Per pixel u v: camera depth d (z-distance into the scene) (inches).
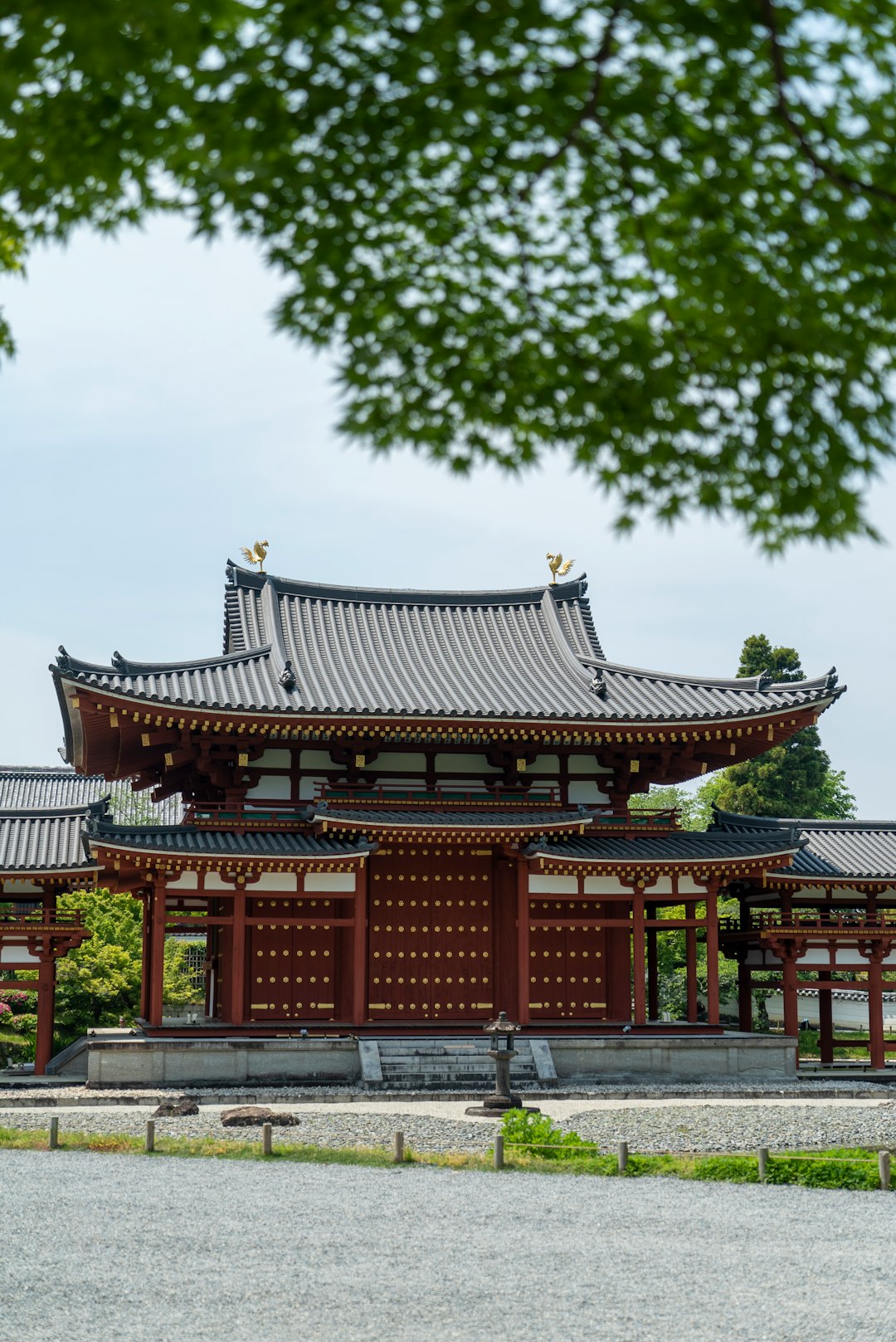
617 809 1769.2
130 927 2377.0
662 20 220.5
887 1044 1772.9
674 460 275.7
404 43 225.6
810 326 255.6
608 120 239.8
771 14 221.0
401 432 280.1
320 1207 850.8
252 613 1996.8
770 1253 745.6
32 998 2329.0
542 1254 730.2
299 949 1658.5
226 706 1589.6
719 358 263.1
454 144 246.8
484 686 1828.2
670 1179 992.9
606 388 267.6
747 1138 1167.6
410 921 1697.8
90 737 1740.9
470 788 1770.4
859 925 1803.6
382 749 1755.7
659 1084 1550.2
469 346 269.3
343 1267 691.4
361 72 231.6
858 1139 1168.8
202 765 1674.5
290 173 249.3
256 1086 1467.8
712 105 237.8
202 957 2878.9
